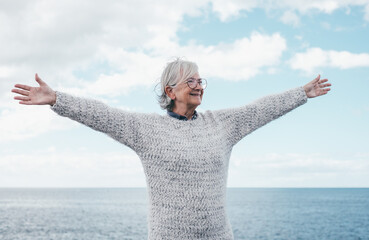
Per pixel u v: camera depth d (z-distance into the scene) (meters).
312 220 55.31
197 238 2.77
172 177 2.77
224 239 2.86
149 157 2.81
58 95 2.56
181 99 2.93
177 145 2.80
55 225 45.09
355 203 115.94
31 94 2.50
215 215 2.81
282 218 58.66
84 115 2.62
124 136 2.76
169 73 2.93
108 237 34.19
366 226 46.16
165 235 2.77
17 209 78.12
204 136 2.90
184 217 2.75
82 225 45.66
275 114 3.11
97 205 103.06
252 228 42.94
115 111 2.77
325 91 3.26
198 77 2.92
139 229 41.19
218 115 3.07
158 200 2.81
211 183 2.82
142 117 2.88
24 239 32.66
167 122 2.91
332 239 33.56
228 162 3.07
